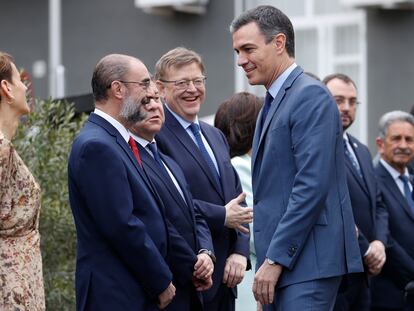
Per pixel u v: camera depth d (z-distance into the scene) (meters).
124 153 6.73
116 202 6.50
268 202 6.92
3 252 6.25
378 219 9.33
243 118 8.16
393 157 9.63
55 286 8.61
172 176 7.21
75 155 6.62
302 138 6.76
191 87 7.60
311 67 18.66
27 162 8.46
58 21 21.06
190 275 6.97
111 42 20.48
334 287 6.89
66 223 8.55
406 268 9.34
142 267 6.54
